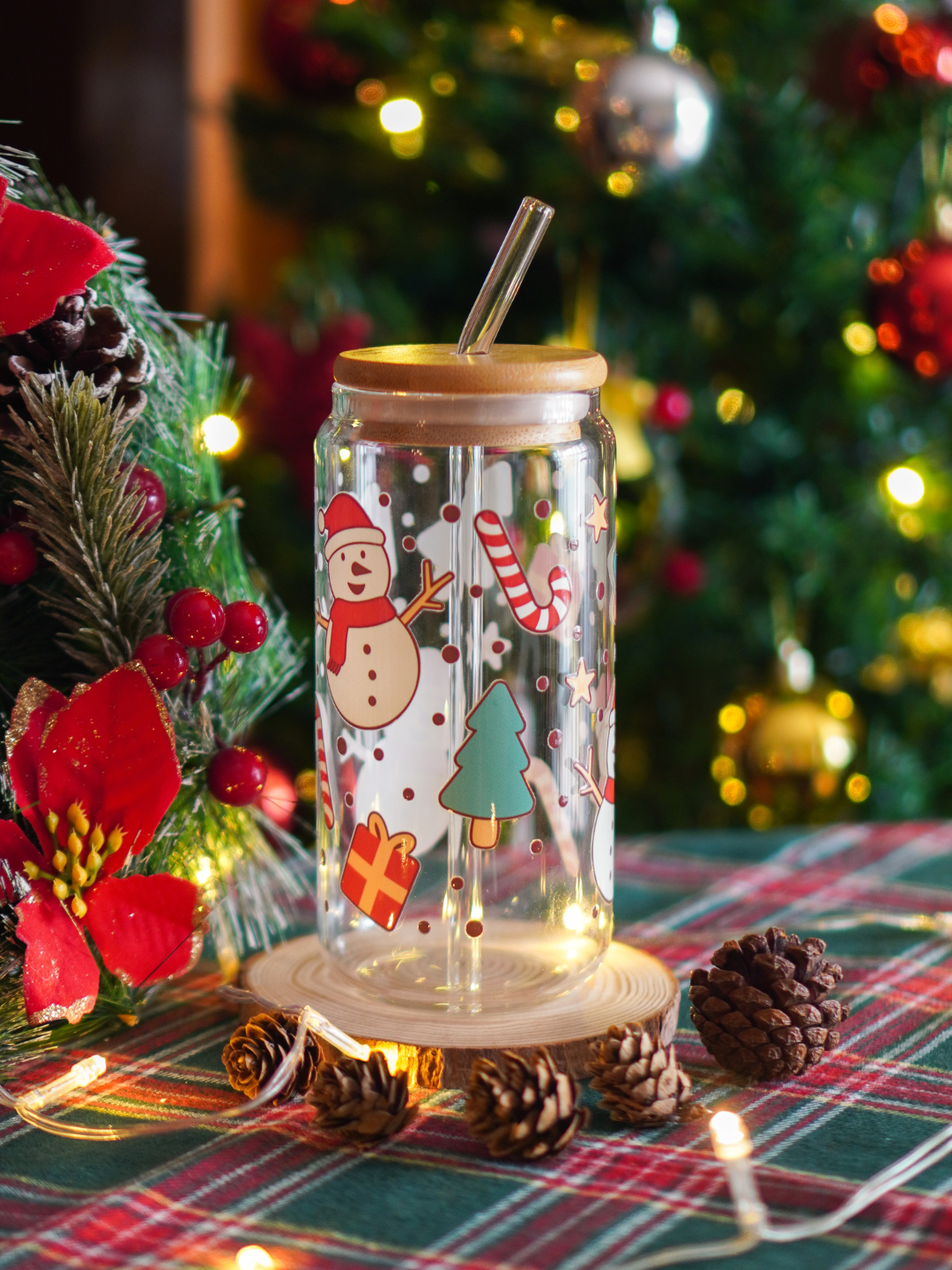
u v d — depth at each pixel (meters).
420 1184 0.60
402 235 1.20
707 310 1.19
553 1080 0.61
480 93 1.11
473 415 0.63
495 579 0.65
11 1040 0.65
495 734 0.65
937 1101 0.64
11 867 0.64
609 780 0.68
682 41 1.11
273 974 0.68
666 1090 0.62
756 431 1.17
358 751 0.66
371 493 0.65
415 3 1.19
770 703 1.12
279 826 0.75
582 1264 0.57
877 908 0.77
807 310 1.13
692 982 0.65
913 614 1.19
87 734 0.65
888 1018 0.68
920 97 1.03
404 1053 0.64
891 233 1.11
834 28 1.05
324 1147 0.61
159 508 0.67
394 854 0.66
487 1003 0.66
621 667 1.21
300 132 1.22
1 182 0.65
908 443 1.17
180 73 1.62
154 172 1.65
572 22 1.13
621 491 1.19
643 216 1.10
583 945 0.67
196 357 0.71
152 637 0.65
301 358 1.08
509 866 0.66
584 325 1.15
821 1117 0.63
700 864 0.81
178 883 0.66
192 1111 0.63
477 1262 0.57
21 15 1.62
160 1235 0.58
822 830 0.84
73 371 0.66
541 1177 0.60
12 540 0.65
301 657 0.74
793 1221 0.58
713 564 1.19
